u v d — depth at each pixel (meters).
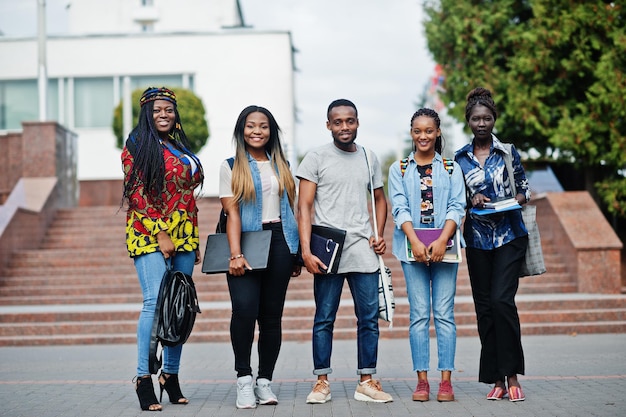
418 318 6.02
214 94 25.44
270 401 5.89
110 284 13.52
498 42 15.77
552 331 10.70
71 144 18.23
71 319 11.23
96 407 5.91
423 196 6.06
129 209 5.95
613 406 5.61
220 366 8.33
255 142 6.02
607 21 14.49
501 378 6.02
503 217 5.98
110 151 25.36
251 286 5.84
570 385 6.57
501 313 5.86
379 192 6.18
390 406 5.78
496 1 15.77
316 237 5.92
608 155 14.64
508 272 5.94
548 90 15.17
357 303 6.06
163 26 30.83
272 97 25.36
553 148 16.11
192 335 10.59
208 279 13.41
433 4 16.50
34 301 12.85
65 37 25.45
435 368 7.83
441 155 6.24
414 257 5.92
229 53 25.44
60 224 16.20
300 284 12.95
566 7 14.80
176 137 6.23
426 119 6.05
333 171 6.01
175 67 25.45
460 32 15.74
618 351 8.87
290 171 6.12
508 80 15.28
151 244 5.86
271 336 6.00
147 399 5.74
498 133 16.06
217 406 5.90
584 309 11.24
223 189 5.98
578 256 12.70
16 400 6.25
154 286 5.82
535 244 6.04
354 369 7.94
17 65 25.39
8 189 17.91
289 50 25.34
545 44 14.88
